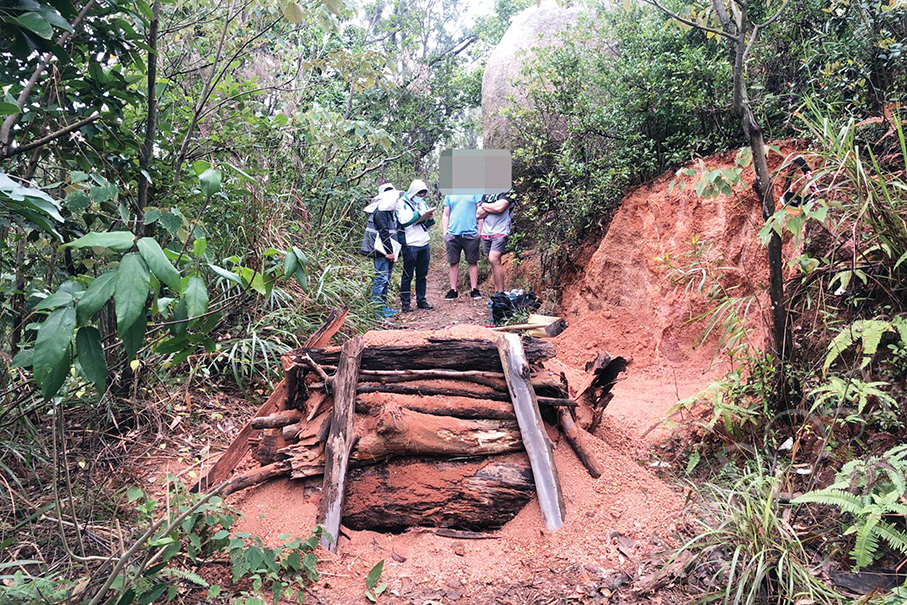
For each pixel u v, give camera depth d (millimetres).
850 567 2547
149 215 2445
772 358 3475
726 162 4945
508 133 8500
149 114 3480
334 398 3146
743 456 3396
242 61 5109
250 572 2629
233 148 5215
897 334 3154
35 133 2975
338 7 3623
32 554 2607
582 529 2902
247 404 4465
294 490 3121
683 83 5281
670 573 2621
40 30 2164
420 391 3225
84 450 3459
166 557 2354
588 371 3789
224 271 2184
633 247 5727
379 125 11555
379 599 2559
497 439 3102
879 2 4180
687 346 4980
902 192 3236
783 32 4926
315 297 5691
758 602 2398
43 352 1692
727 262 4723
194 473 3445
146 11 2980
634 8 6816
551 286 7004
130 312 1663
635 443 3748
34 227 2777
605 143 6461
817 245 3713
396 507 2963
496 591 2605
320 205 7797
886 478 2635
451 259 8641
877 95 4246
